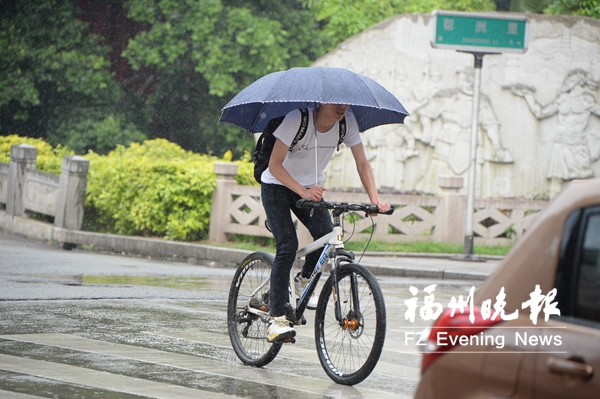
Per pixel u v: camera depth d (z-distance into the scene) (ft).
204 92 278.67
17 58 262.47
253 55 256.73
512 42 138.92
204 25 251.60
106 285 93.97
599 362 22.79
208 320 73.46
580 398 22.95
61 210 148.36
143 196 147.43
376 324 47.91
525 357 24.32
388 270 124.36
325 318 52.26
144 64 277.03
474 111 140.56
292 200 53.26
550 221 24.94
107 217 157.17
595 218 23.98
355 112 56.08
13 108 271.08
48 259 118.73
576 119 180.96
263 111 57.26
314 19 266.98
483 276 121.39
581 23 181.37
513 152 180.24
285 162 52.65
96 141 264.52
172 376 50.62
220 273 114.93
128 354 56.85
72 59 264.93
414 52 180.65
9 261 112.68
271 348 53.78
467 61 180.14
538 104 180.34
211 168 148.05
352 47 183.11
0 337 60.95
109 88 270.87
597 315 23.30
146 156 163.73
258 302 55.31
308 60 263.29
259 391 47.83
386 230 148.25
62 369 50.80
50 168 171.53
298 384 50.26
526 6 255.50
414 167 180.34
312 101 50.08
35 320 69.05
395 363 58.39
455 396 25.81
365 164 54.44
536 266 24.84
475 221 153.99
